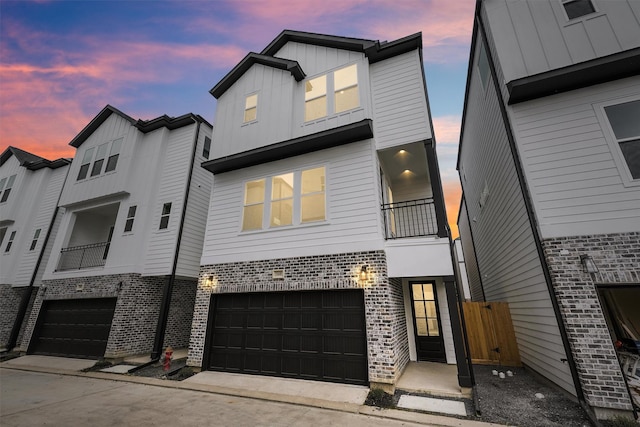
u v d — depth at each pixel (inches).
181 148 440.5
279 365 252.8
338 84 314.2
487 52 257.1
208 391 223.8
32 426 157.9
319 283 253.3
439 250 230.1
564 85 207.6
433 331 300.4
